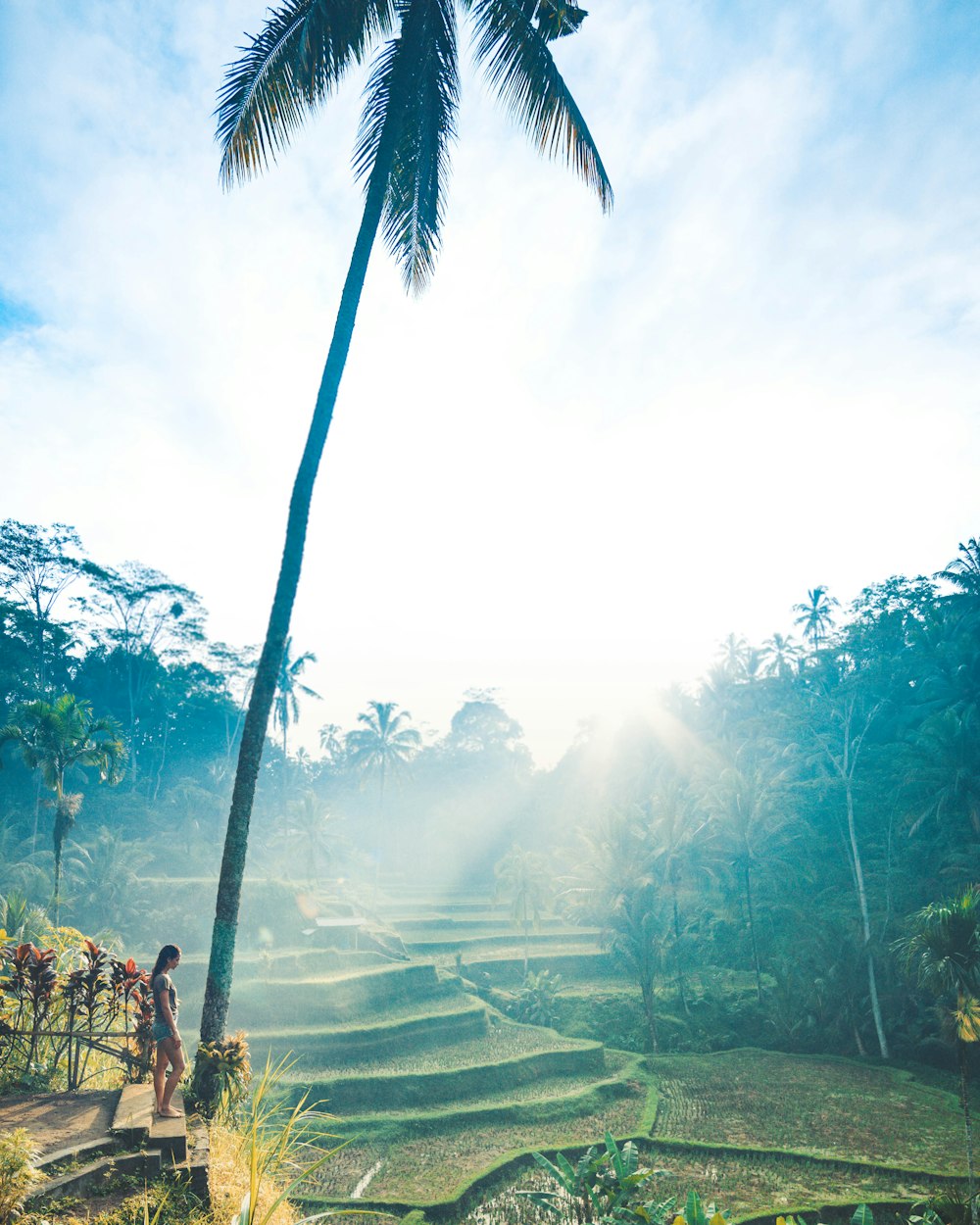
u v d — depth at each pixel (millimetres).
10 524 62281
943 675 42625
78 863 43344
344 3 10547
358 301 11086
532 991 45188
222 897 10094
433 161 12094
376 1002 41406
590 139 11180
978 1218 16984
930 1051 35750
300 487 10703
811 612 69312
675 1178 22656
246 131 10922
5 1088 8172
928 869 39969
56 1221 5285
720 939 49781
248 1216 4836
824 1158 23438
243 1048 9680
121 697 71125
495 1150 25094
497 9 10867
